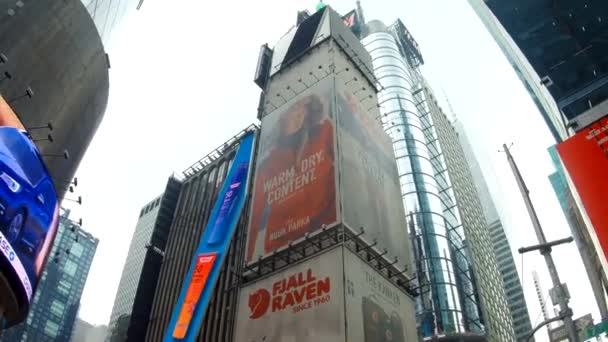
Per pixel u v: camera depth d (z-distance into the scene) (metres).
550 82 45.47
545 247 22.53
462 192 134.25
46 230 38.72
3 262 33.25
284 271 38.28
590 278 76.38
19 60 50.47
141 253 122.12
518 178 26.31
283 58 63.66
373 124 52.97
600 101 43.19
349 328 31.30
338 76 54.34
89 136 71.50
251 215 45.53
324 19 64.31
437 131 138.38
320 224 38.75
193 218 89.25
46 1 56.00
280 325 35.03
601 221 28.28
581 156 31.39
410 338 37.16
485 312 96.25
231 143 98.56
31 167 37.53
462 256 103.12
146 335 76.06
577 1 44.66
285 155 47.00
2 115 35.91
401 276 41.25
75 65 60.72
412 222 102.44
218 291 67.19
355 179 42.06
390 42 149.75
